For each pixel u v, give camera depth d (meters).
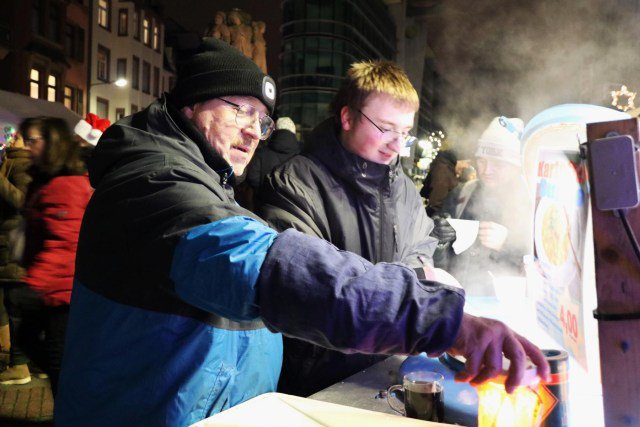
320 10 47.41
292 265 0.80
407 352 0.77
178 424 1.01
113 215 0.99
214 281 0.84
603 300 0.65
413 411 0.95
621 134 0.64
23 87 21.36
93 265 1.04
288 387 1.61
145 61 34.56
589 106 1.11
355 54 49.34
